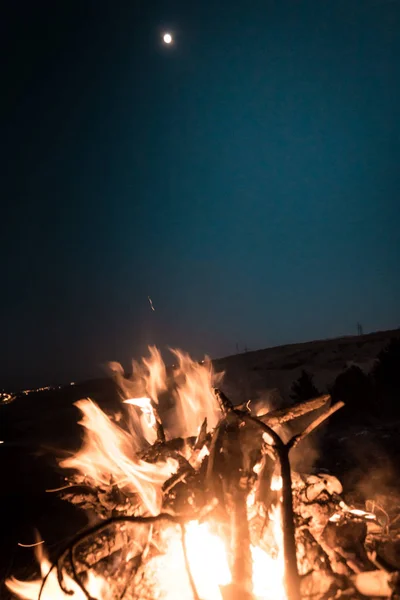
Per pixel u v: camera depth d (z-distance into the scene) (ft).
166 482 9.21
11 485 20.54
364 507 12.16
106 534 9.91
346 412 23.32
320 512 9.44
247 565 8.04
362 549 8.90
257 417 9.76
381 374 30.40
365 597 8.11
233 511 8.41
